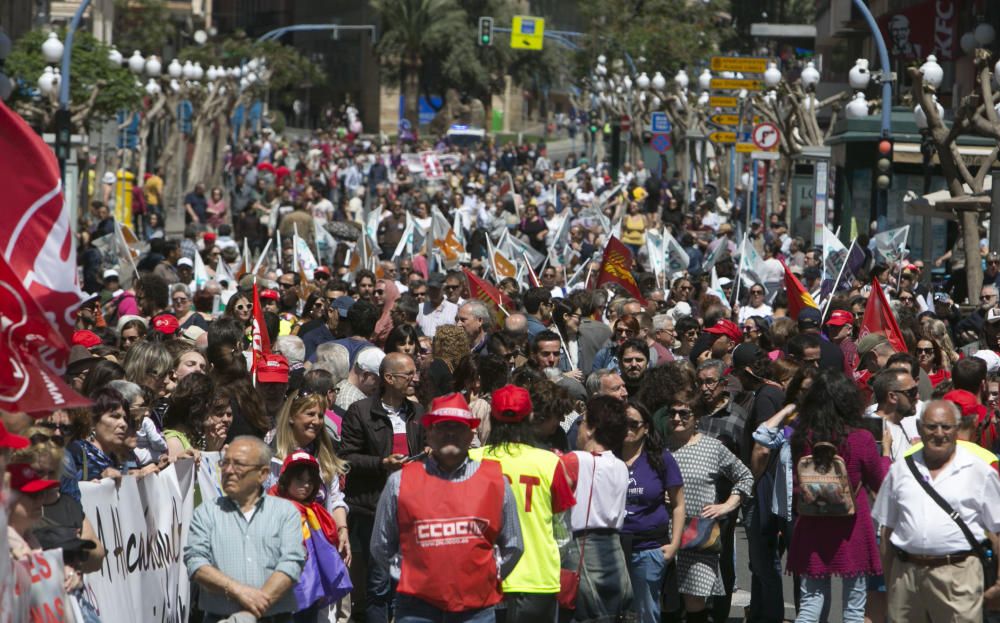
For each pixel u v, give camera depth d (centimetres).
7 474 1739
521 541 2181
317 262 7131
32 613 1723
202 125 15350
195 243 7019
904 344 3994
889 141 7912
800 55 18588
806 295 4759
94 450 2252
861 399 2605
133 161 13912
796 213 10406
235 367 2947
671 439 2784
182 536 2491
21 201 1599
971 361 3130
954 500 2425
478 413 2820
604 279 5303
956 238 8356
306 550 2212
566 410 2605
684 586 2772
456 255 6862
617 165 18112
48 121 9212
